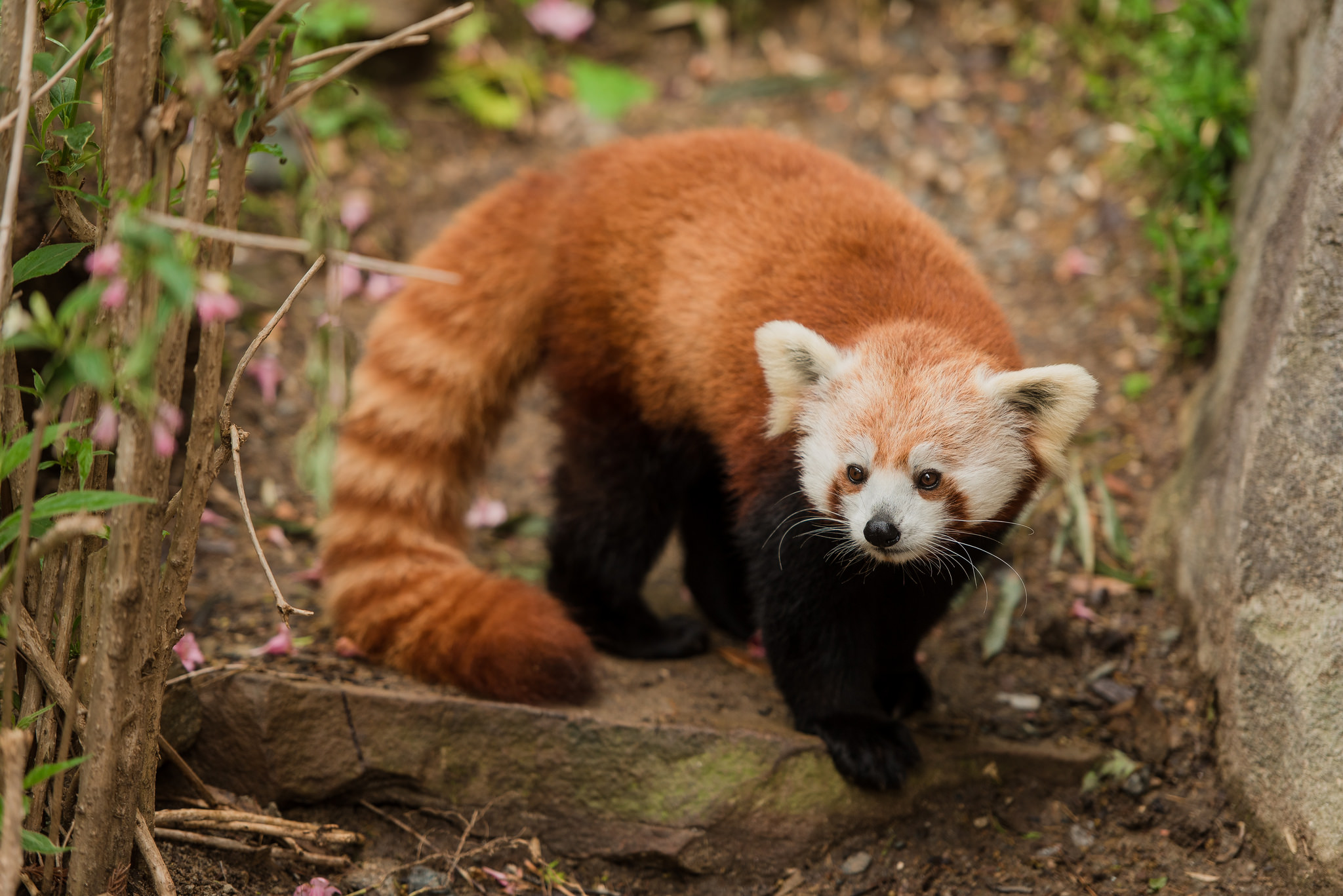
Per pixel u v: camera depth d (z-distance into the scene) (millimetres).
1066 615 6242
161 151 3275
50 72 3637
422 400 6141
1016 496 4934
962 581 5273
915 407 4613
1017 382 4645
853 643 5270
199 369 3496
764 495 5184
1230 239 7129
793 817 5031
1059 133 9375
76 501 3268
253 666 5176
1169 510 6559
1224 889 4828
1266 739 4879
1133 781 5309
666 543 6254
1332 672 4453
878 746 5164
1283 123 6621
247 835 4555
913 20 10711
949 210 9133
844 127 9938
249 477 6977
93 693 3523
